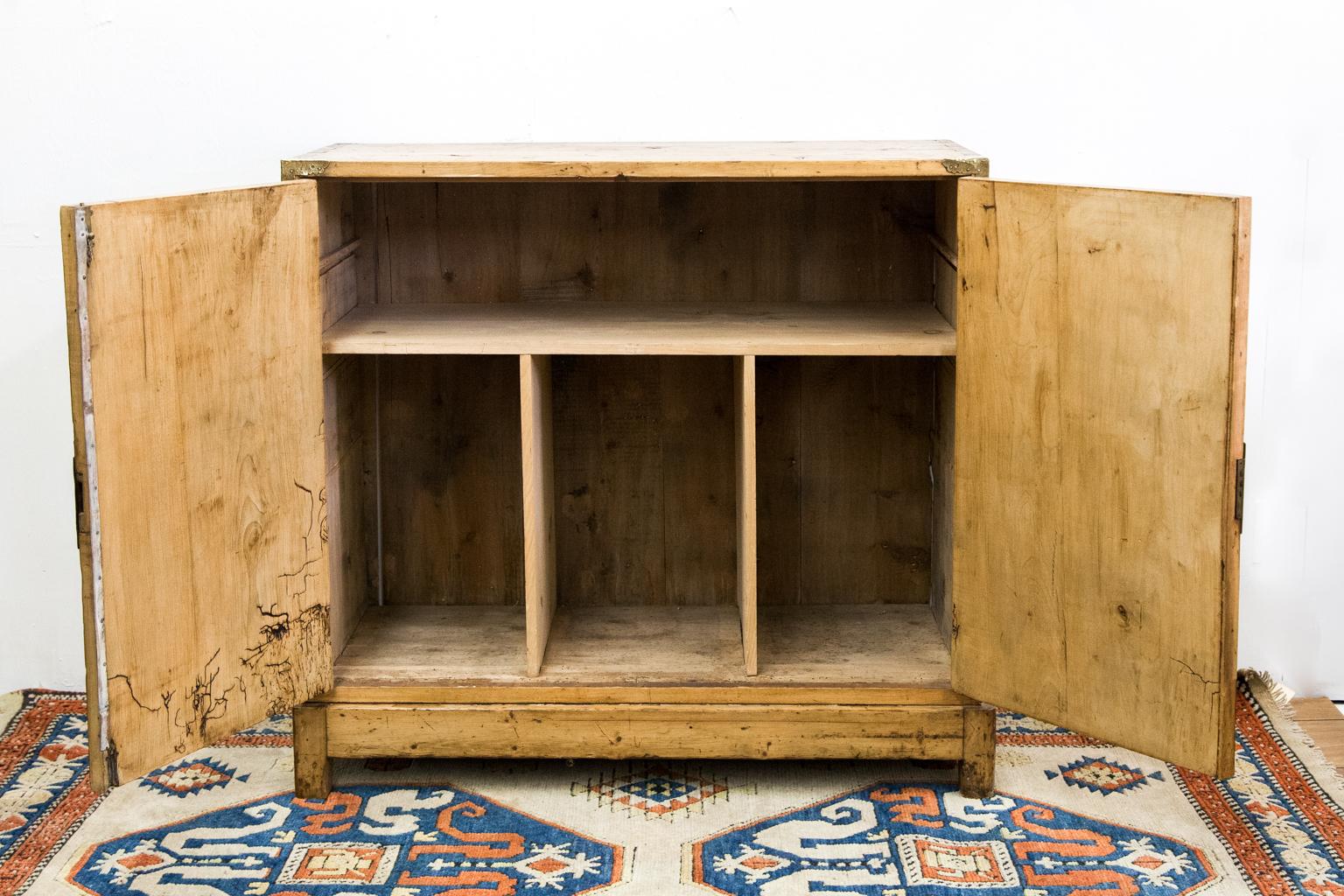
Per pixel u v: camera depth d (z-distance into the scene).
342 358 2.57
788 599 2.83
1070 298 2.10
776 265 2.71
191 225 2.02
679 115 2.77
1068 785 2.45
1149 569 2.09
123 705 1.99
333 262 2.44
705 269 2.71
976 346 2.22
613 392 2.75
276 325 2.20
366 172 2.24
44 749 2.62
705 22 2.74
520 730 2.38
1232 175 2.74
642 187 2.68
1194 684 2.06
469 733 2.38
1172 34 2.70
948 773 2.52
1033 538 2.21
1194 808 2.37
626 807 2.38
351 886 2.11
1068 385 2.13
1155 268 2.00
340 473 2.56
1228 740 2.04
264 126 2.76
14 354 2.79
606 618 2.74
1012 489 2.22
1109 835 2.27
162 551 2.03
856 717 2.37
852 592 2.83
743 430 2.36
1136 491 2.08
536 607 2.41
